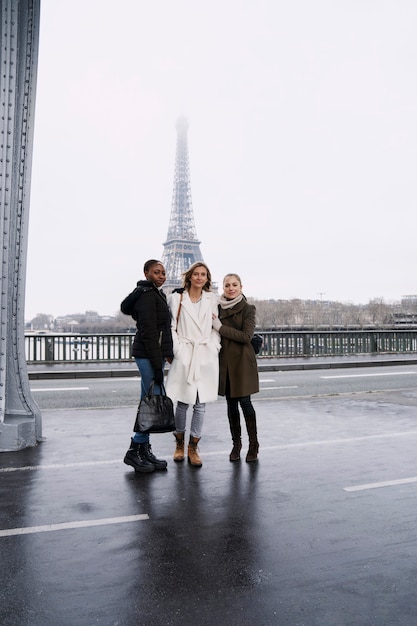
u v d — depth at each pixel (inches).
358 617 107.9
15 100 245.0
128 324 4653.1
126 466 217.9
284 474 206.8
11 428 241.9
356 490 187.6
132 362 747.4
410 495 182.7
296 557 135.0
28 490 186.9
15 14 240.4
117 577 124.4
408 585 120.9
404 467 216.5
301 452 241.0
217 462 224.2
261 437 272.1
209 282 222.5
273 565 130.5
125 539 145.9
